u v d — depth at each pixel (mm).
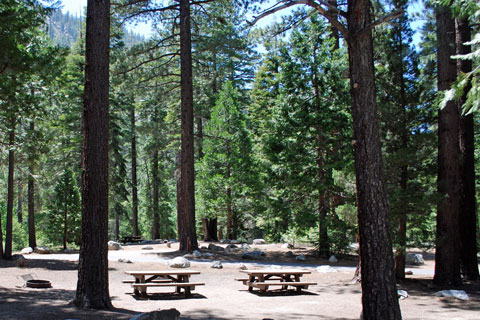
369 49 6797
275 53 27078
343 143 20188
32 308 8336
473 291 12711
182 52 21781
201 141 31641
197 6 23109
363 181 6641
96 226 8727
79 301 8609
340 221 19797
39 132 15461
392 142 14430
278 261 19375
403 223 13750
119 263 17328
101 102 8969
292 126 20531
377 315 6340
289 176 20578
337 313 9383
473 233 14898
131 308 9070
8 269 15055
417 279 14352
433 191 13523
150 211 44719
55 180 28078
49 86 13094
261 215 26328
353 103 6824
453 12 7859
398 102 14289
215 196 28547
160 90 27516
